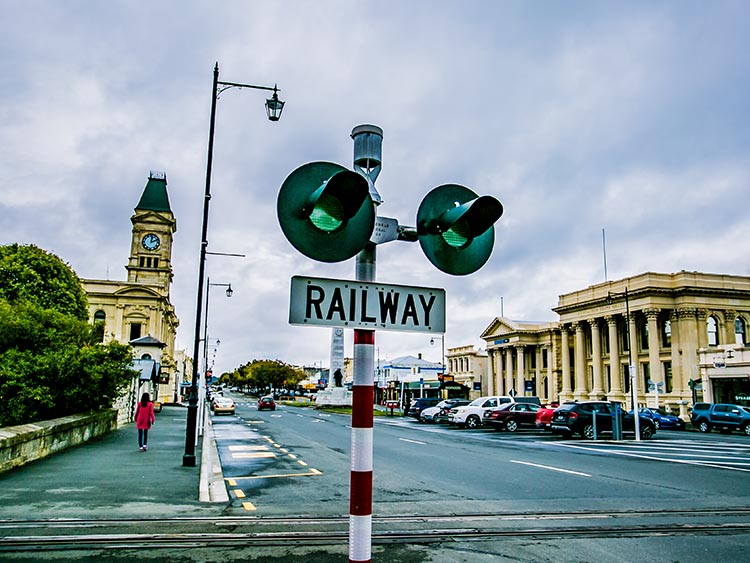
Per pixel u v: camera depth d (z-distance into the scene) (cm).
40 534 746
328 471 1453
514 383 8975
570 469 1522
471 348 10031
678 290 6000
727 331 6047
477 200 379
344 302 343
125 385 2495
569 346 8006
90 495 1026
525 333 8519
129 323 7175
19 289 4281
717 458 1831
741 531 825
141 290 7238
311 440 2417
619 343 6694
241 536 760
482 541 761
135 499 998
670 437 2902
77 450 1770
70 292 4619
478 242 409
